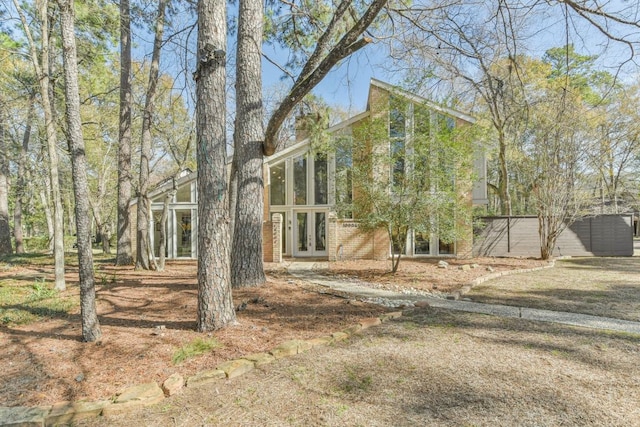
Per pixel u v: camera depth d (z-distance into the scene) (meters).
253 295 6.73
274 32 9.85
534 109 11.71
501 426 2.56
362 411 2.80
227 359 3.69
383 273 10.42
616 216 15.12
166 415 2.76
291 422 2.65
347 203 10.45
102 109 17.61
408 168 9.18
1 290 7.45
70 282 8.74
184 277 9.49
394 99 9.39
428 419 2.67
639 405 2.84
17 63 12.48
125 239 12.60
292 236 15.89
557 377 3.37
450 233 9.25
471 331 4.84
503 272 10.37
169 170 20.52
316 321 5.12
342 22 8.98
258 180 7.73
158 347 3.97
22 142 18.81
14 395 2.95
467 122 13.37
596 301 6.73
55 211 7.74
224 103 4.65
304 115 10.55
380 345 4.28
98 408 2.75
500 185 22.34
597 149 13.09
